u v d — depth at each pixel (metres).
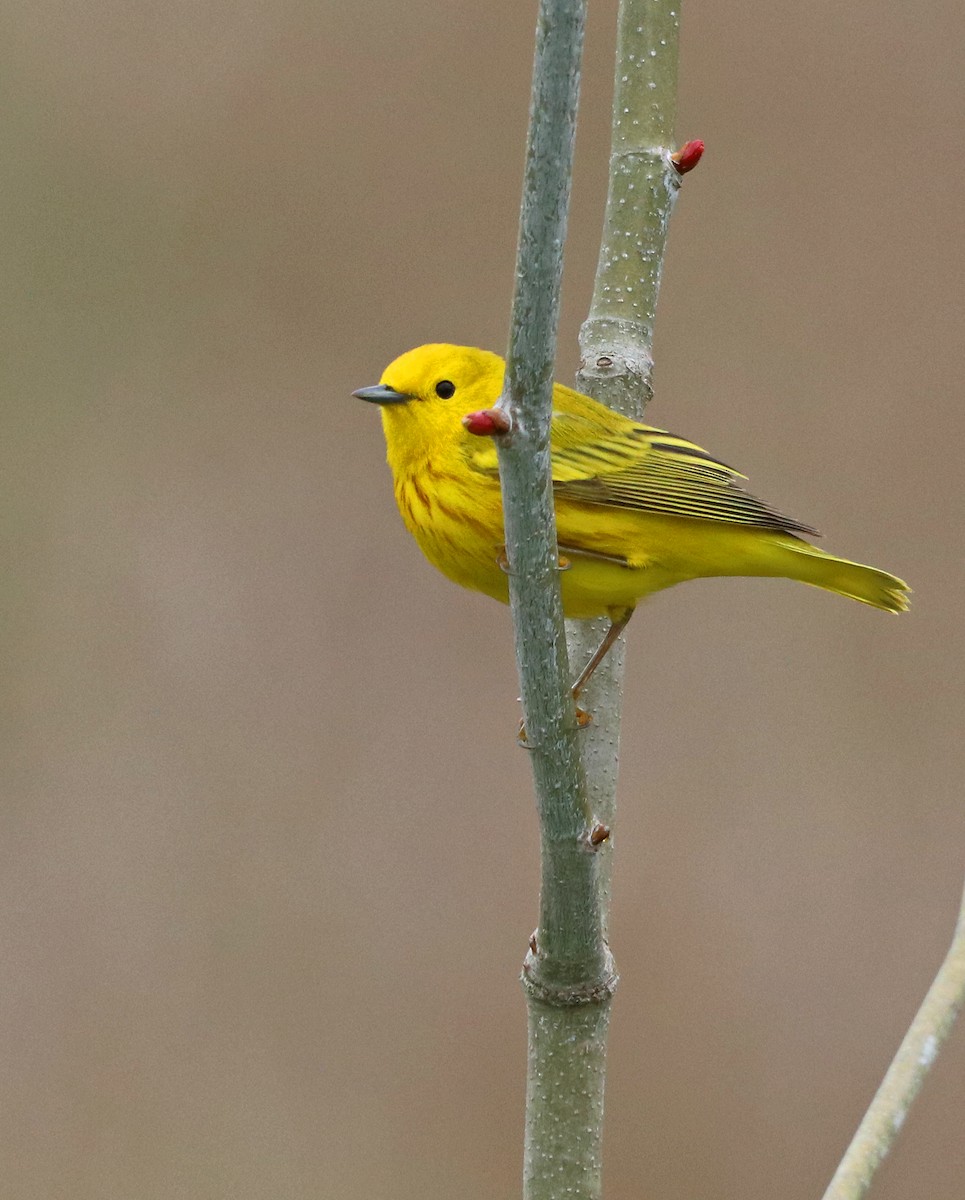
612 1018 13.63
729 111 16.33
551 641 7.14
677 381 15.53
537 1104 7.89
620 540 9.89
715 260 15.91
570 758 7.33
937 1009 6.50
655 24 9.98
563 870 7.52
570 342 16.36
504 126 16.61
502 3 16.97
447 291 16.09
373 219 16.31
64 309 15.99
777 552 10.04
